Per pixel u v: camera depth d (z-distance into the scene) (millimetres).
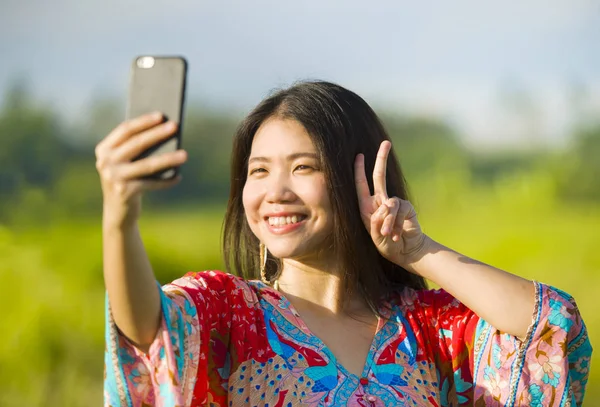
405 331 2717
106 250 2039
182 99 2035
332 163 2646
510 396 2576
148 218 13961
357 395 2500
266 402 2439
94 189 13125
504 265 11281
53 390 8406
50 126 15633
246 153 2812
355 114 2781
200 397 2328
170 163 1938
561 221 12648
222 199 16406
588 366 2701
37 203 12336
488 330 2682
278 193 2594
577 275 10859
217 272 2584
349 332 2660
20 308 8828
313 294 2699
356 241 2701
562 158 15031
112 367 2137
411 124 18562
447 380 2738
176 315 2207
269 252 2822
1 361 8398
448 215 13758
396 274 2900
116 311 2090
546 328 2586
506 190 14047
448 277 2672
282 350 2518
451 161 16406
